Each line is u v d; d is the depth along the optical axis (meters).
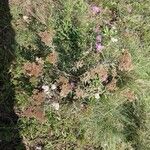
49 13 1.08
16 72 0.95
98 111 0.94
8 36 1.01
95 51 1.02
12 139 0.88
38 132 0.90
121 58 0.95
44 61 0.95
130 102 0.99
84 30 1.05
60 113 0.93
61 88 0.91
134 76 1.02
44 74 0.94
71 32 1.05
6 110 0.91
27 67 0.90
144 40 1.14
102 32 1.08
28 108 0.88
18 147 0.87
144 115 1.00
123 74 1.01
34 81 0.92
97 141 0.92
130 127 0.96
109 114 0.94
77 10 1.09
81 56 1.00
